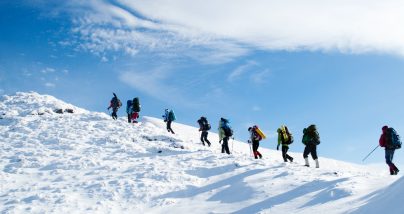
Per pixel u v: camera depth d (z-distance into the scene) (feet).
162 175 54.85
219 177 54.03
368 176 45.11
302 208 37.83
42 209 44.42
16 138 77.97
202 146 80.59
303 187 44.06
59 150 70.33
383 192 32.55
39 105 102.58
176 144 75.25
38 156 66.08
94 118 95.55
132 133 83.76
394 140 48.37
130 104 94.94
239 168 56.39
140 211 44.68
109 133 83.56
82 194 49.21
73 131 82.94
